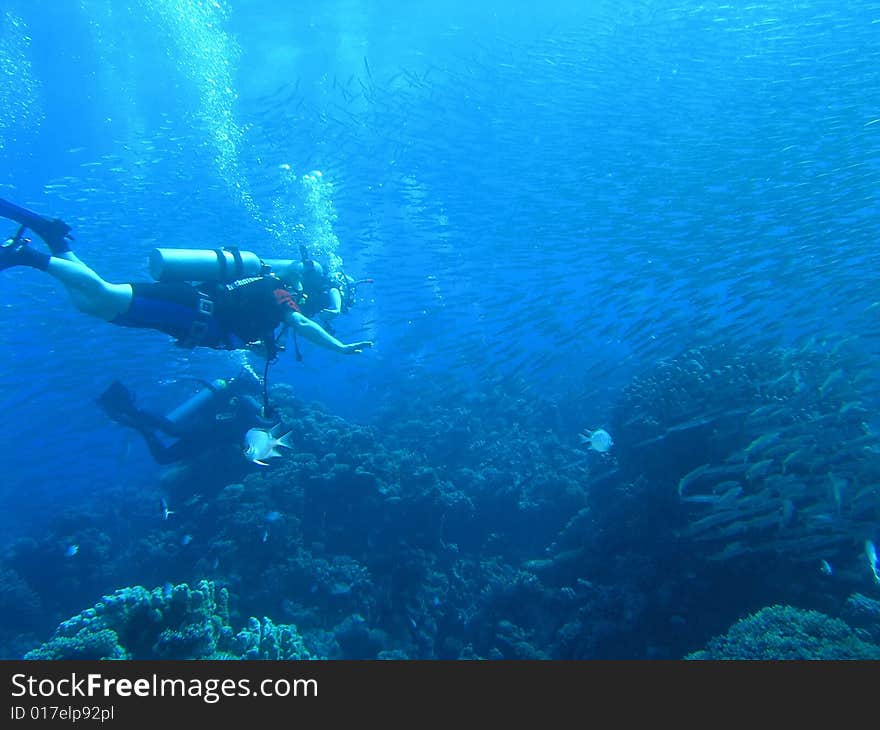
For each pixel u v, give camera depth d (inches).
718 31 1018.7
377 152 1015.0
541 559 396.5
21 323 639.1
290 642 246.1
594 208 807.1
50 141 1545.3
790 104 860.0
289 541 364.5
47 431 676.7
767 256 577.0
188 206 906.1
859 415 360.8
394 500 398.0
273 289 174.9
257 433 229.0
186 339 169.3
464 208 920.3
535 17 1491.1
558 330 604.1
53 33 1274.6
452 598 386.9
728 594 292.0
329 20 1346.0
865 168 615.2
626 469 366.6
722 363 402.6
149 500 531.5
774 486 288.8
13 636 406.6
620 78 1051.3
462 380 657.0
